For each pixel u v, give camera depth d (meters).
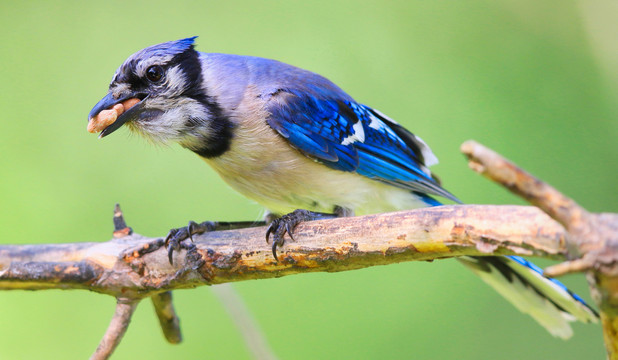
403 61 12.48
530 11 12.40
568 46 12.27
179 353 10.66
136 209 11.55
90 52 12.73
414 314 10.96
